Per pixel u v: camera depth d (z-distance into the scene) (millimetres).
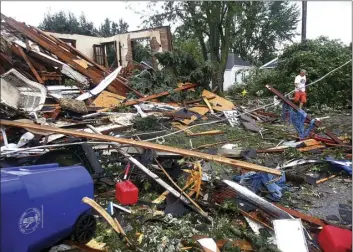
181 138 7762
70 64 12461
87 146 4352
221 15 17344
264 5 20125
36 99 8117
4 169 2984
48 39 12633
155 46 17625
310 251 3271
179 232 3508
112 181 4586
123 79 12812
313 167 5812
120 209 3943
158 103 11195
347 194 4871
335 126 9797
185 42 22734
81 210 3027
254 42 37625
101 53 20047
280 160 6328
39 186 2672
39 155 4562
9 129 5555
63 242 3141
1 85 7078
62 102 8312
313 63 14414
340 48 15477
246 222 3781
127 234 3465
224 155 6316
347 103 13383
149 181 4520
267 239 3400
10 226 2441
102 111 9586
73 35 18859
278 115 10914
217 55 18422
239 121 9734
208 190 4402
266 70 19844
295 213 3957
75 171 3070
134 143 4668
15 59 11398
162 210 4043
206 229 3633
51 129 4730
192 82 12773
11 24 11859
